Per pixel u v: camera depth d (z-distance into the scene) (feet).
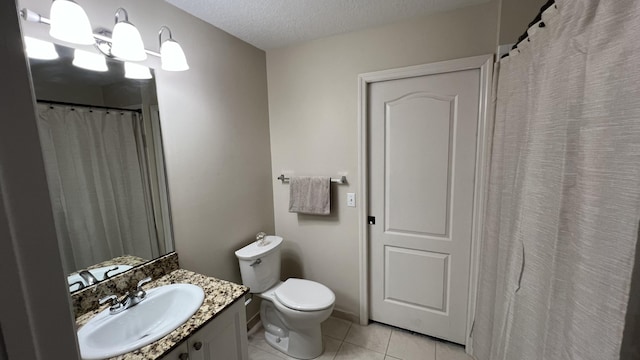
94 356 2.91
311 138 7.01
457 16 5.27
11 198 0.97
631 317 1.74
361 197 6.61
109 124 4.01
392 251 6.68
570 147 2.32
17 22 0.98
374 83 6.26
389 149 6.34
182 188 5.08
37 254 1.05
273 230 7.75
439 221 6.11
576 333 2.13
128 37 3.52
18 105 0.98
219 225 5.93
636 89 1.71
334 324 7.13
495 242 4.52
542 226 2.84
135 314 3.78
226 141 6.05
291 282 6.48
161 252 4.75
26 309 1.02
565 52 2.43
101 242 3.96
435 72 5.60
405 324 6.81
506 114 4.10
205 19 5.39
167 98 4.76
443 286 6.30
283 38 6.44
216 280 4.59
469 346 6.03
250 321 6.93
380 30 5.92
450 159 5.85
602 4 1.94
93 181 3.87
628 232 1.76
